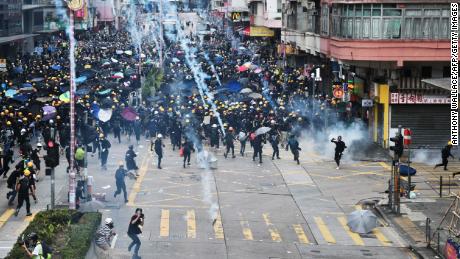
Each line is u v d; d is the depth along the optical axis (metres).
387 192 45.00
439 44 57.47
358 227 36.97
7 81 72.62
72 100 40.28
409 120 59.22
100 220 33.84
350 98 68.31
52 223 31.56
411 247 34.81
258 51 127.44
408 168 43.09
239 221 39.00
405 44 57.75
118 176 42.00
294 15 92.31
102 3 194.12
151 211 40.34
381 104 60.47
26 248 27.67
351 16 59.06
